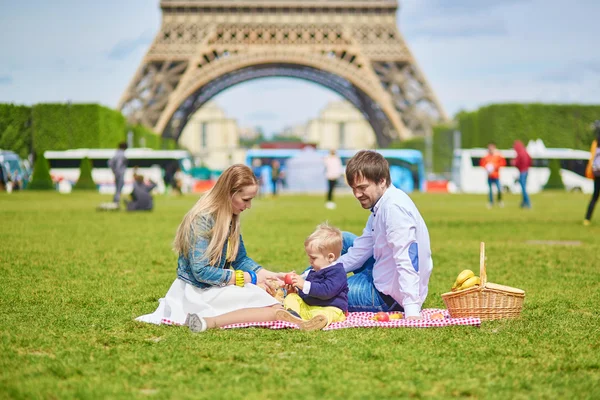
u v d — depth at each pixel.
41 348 7.76
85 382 6.43
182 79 88.75
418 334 8.54
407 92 91.69
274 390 6.22
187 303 9.02
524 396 6.13
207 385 6.36
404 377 6.66
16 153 79.06
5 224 26.19
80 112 81.94
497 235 23.47
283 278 9.53
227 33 90.69
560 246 19.72
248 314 8.92
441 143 94.06
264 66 107.94
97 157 81.38
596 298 11.55
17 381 6.43
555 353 7.74
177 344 7.91
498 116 88.12
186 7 90.19
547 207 44.34
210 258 8.95
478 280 9.88
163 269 14.80
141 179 37.28
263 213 37.06
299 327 8.85
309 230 25.09
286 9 90.81
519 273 14.55
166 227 25.94
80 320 9.34
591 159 26.84
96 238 21.08
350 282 10.11
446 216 34.19
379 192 9.53
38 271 14.00
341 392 6.16
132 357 7.31
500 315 9.46
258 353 7.51
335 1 91.06
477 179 87.75
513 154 87.25
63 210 36.84
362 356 7.43
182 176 85.56
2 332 8.48
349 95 113.94
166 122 89.94
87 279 13.14
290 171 86.94
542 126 88.25
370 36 91.25
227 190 8.94
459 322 9.12
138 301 10.97
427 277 9.63
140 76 89.50
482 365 7.18
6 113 77.75
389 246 9.45
